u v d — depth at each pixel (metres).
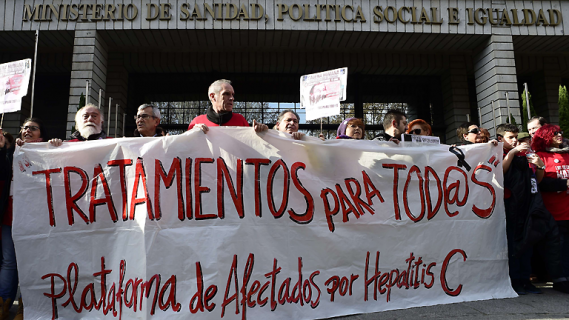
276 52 12.84
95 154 3.16
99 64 10.56
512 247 3.84
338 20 10.75
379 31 10.84
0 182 3.50
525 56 13.55
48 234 3.08
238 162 3.17
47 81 13.15
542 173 3.95
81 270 3.00
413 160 3.59
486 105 11.37
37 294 3.01
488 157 3.84
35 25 10.20
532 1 11.27
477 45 11.83
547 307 3.27
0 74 4.16
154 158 3.05
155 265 2.83
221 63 12.76
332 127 13.65
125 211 3.04
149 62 12.62
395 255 3.36
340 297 3.14
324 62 12.93
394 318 3.02
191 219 2.99
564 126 10.18
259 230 3.08
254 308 2.92
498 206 3.78
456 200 3.65
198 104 13.50
